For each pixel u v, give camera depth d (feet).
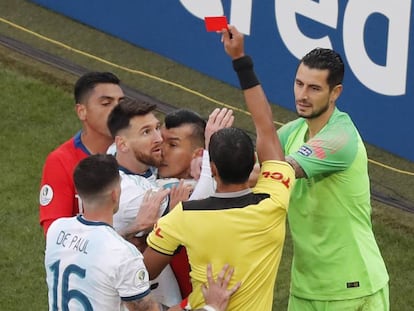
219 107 130.52
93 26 144.97
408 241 106.73
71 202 71.87
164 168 70.33
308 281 72.95
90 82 73.00
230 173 59.77
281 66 127.24
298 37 124.47
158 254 62.03
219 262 60.90
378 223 109.70
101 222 62.34
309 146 68.03
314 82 68.39
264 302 62.39
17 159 118.21
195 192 65.05
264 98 64.03
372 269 72.02
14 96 130.41
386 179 117.70
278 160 63.36
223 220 60.23
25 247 103.55
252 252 60.75
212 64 134.41
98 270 60.54
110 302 61.11
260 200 60.90
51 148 120.37
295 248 73.10
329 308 72.59
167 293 69.00
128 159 68.59
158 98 132.46
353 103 122.11
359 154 69.92
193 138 69.46
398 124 119.14
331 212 70.64
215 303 60.54
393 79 117.70
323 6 120.98
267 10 126.31
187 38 135.54
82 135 74.28
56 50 141.59
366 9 117.29
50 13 148.56
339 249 71.31
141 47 141.08
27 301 95.30
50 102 129.70
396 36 115.75
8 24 147.13
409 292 98.53
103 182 61.57
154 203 65.51
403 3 114.11
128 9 140.15
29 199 111.34
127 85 134.92
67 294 62.03
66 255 62.08
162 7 136.56
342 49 120.88
